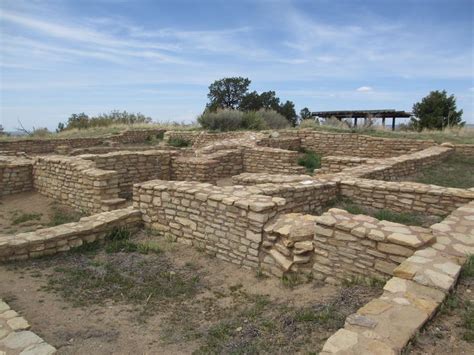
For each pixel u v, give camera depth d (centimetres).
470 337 265
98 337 341
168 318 378
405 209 712
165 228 628
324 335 306
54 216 817
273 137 1594
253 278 480
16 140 1691
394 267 392
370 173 882
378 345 246
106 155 966
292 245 458
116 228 622
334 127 1767
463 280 344
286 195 658
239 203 510
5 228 736
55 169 912
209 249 560
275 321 347
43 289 441
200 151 1327
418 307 289
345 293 387
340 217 456
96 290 441
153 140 2200
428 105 2734
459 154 1290
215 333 337
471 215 518
